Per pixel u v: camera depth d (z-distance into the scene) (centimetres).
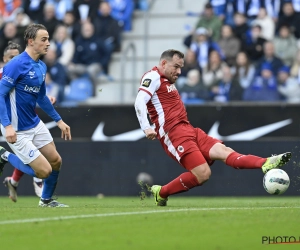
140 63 5556
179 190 2706
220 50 5169
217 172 4569
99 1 5575
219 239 1608
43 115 4703
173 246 1505
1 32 5644
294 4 5275
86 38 5438
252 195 4525
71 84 5334
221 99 5009
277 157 2506
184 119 2722
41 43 2620
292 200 3728
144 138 4638
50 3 5672
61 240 1599
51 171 2670
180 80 5097
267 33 5234
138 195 4616
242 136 4525
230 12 5353
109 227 1805
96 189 4669
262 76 5019
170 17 5694
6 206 2931
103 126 4684
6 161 2858
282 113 4497
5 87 2581
